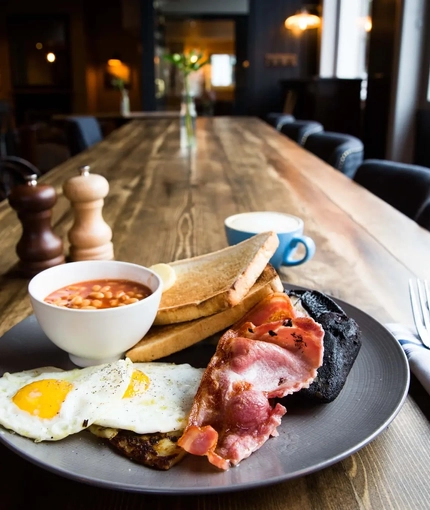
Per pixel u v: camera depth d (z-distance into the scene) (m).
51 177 2.17
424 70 4.77
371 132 5.79
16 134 5.16
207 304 0.73
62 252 1.13
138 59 9.45
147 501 0.52
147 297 0.72
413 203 1.79
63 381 0.60
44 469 0.54
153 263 1.19
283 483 0.53
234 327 0.70
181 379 0.63
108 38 9.39
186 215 1.58
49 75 9.29
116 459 0.52
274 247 0.82
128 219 1.54
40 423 0.55
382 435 0.60
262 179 2.09
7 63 9.23
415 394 0.69
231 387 0.57
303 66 8.34
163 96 9.91
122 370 0.61
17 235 1.38
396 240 1.34
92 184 1.13
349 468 0.55
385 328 0.77
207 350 0.75
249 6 8.11
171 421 0.55
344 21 7.59
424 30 4.74
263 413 0.55
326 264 1.17
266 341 0.62
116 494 0.53
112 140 3.31
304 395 0.60
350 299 0.99
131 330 0.69
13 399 0.58
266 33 8.22
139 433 0.54
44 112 9.29
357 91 6.37
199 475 0.50
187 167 2.37
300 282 1.07
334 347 0.64
